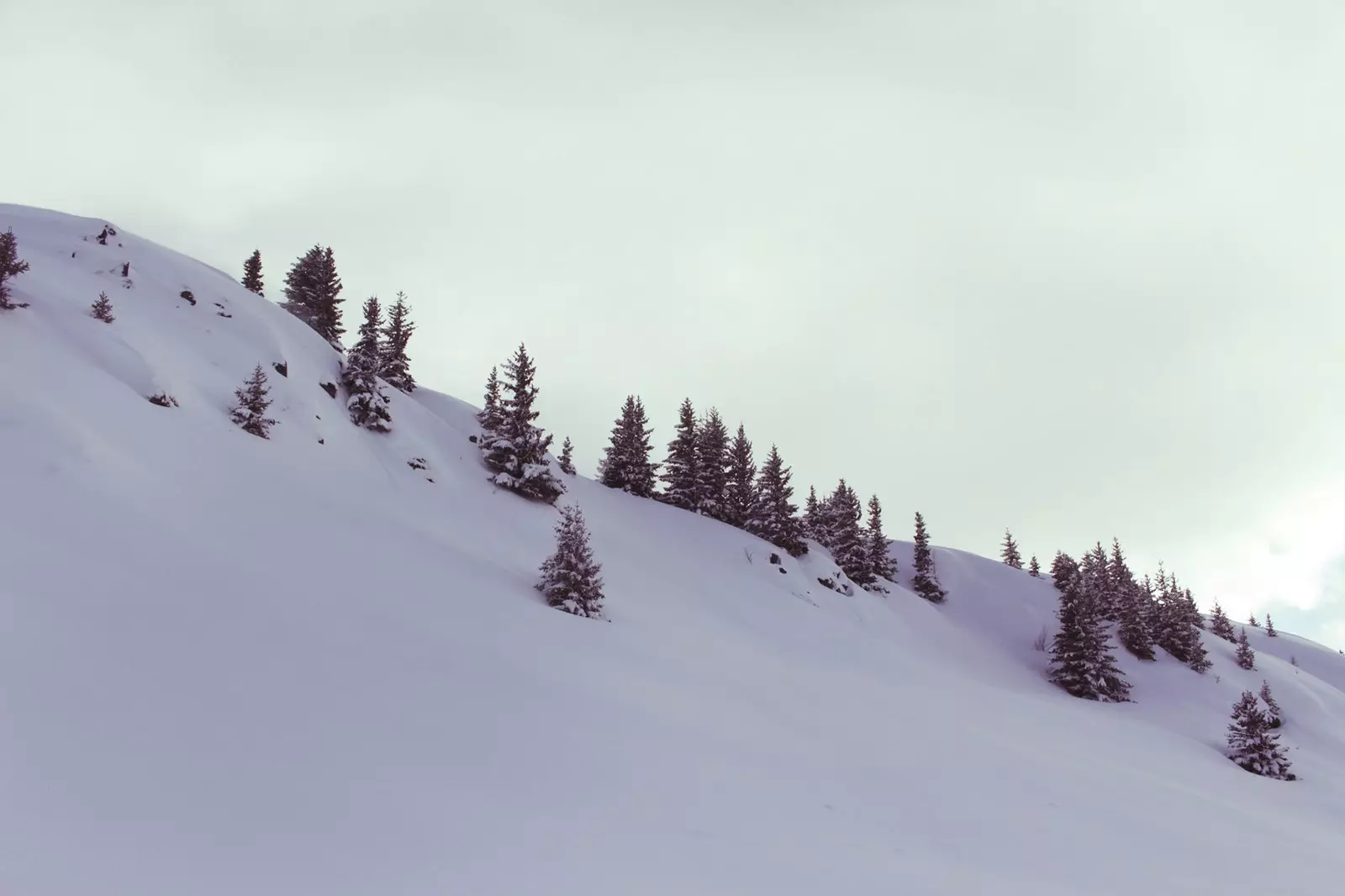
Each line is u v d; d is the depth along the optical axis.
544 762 8.01
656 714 11.34
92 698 6.47
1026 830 9.92
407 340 52.59
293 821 5.43
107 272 29.30
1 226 30.98
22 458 12.30
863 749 13.03
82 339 20.75
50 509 11.03
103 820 4.82
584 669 13.16
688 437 58.66
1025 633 61.56
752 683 17.17
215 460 18.97
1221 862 10.40
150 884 4.29
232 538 13.87
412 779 6.67
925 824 9.31
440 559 19.95
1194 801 15.62
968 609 68.81
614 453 56.38
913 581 73.38
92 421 15.55
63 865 4.25
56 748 5.51
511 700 9.94
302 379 31.47
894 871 7.01
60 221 32.81
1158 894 8.13
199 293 31.81
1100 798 13.25
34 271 24.45
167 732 6.33
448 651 11.48
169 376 22.69
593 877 5.45
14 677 6.30
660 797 7.82
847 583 53.03
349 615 11.73
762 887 5.89
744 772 9.59
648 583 32.34
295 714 7.50
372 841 5.37
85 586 9.04
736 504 58.97
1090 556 73.94
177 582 10.38
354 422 33.66
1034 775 13.96
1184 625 58.34
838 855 7.20
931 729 16.75
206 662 8.13
